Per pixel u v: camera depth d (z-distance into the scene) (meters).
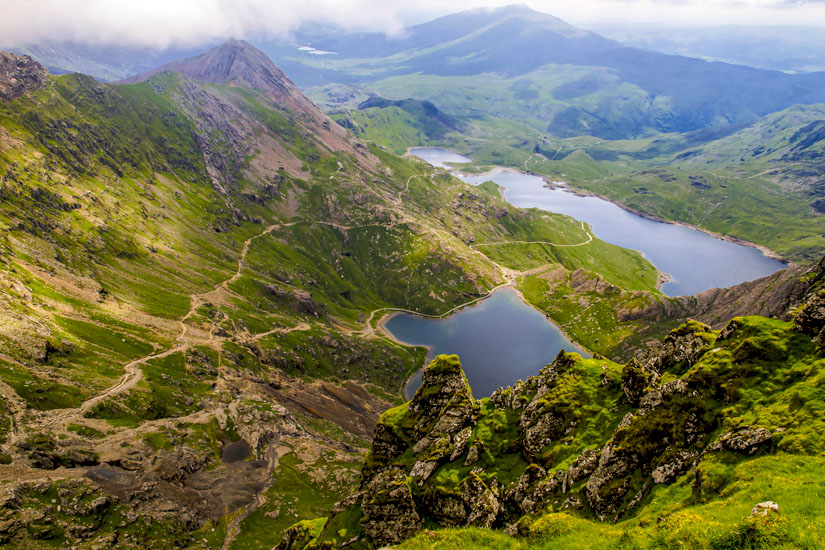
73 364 198.38
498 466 88.38
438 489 85.50
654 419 71.88
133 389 199.38
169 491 161.88
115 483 152.38
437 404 105.38
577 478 75.12
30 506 131.25
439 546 57.53
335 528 94.94
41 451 148.50
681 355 84.06
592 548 48.12
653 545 44.47
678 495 59.91
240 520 165.25
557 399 91.69
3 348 178.62
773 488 45.69
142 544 138.50
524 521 70.44
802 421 55.41
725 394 67.12
